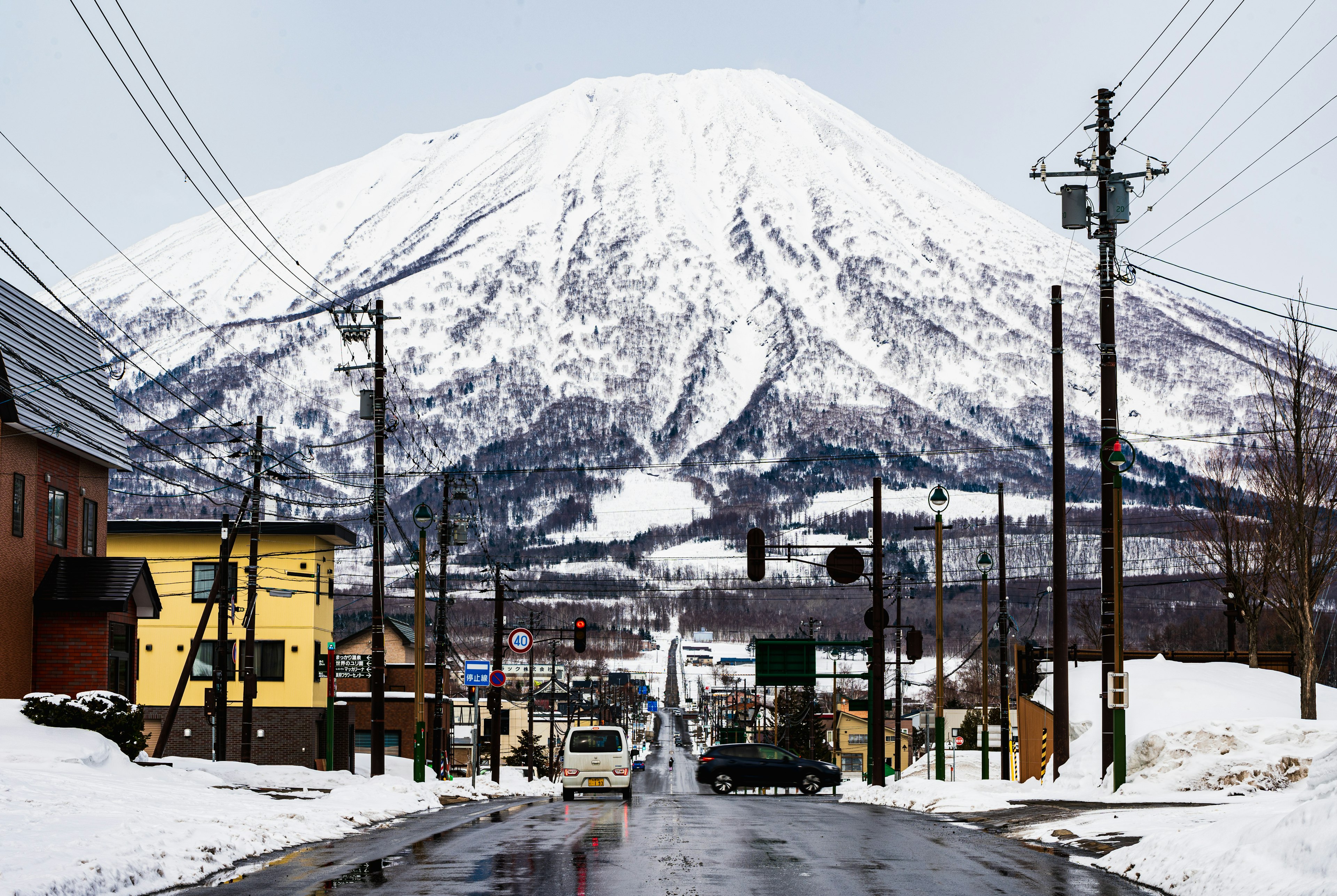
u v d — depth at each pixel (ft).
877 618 167.02
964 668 565.94
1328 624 221.05
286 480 171.32
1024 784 128.88
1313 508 138.21
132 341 142.10
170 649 229.86
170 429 145.38
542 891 51.44
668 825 87.30
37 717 113.80
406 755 283.18
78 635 149.18
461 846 70.95
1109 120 118.83
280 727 227.20
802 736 429.38
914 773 256.52
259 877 56.08
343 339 149.38
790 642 168.76
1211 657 203.31
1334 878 44.32
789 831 82.28
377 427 148.46
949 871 58.70
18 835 56.95
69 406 155.63
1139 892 52.03
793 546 166.91
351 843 72.33
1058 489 134.92
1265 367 157.58
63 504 158.40
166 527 232.32
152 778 110.63
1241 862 50.57
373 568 145.48
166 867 55.16
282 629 229.04
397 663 318.45
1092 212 118.83
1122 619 104.78
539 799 139.54
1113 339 114.93
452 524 213.87
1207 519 194.70
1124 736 104.22
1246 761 101.86
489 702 199.93
